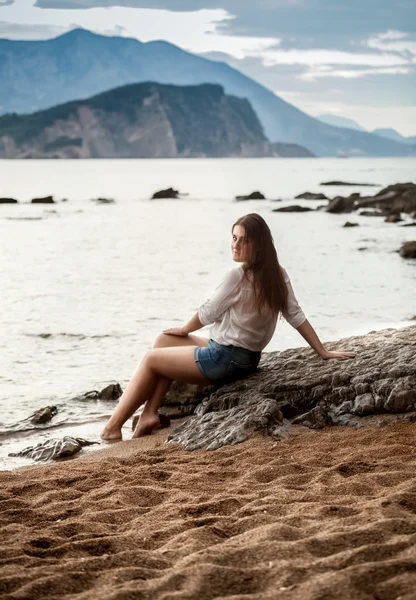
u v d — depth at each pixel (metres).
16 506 4.40
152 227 32.97
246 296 6.46
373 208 43.19
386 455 5.02
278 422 6.07
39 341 11.10
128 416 6.86
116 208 45.66
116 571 3.00
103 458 5.88
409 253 22.05
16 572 3.06
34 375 9.31
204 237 28.34
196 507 4.06
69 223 34.97
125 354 10.39
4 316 12.91
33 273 18.38
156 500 4.43
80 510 4.21
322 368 6.76
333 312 13.34
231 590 2.78
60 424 7.50
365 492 4.16
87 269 19.19
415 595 2.58
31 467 6.00
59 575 2.96
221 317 6.67
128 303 14.25
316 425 6.11
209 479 4.82
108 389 8.48
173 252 23.20
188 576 2.87
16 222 35.41
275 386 6.57
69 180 93.44
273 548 3.10
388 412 6.13
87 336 11.41
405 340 7.21
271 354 7.51
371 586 2.67
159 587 2.80
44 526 3.94
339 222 35.91
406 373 6.34
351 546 3.12
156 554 3.26
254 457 5.25
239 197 54.34
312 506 3.84
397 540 3.04
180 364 6.68
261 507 3.88
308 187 78.88
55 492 4.62
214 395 6.77
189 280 17.36
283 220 36.94
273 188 76.31
